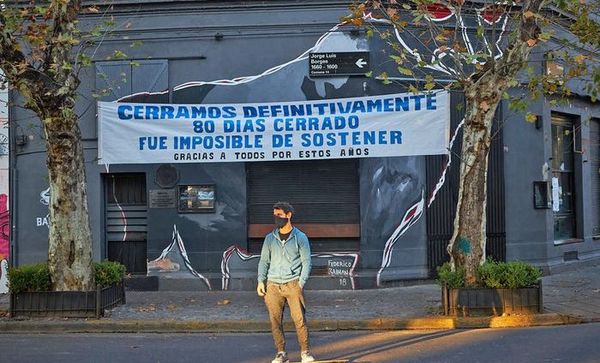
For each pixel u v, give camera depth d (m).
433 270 14.70
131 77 14.77
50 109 11.21
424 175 14.70
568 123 17.69
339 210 14.48
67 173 11.47
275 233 8.29
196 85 14.72
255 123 14.12
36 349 9.57
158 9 14.66
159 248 14.68
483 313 11.24
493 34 11.23
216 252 14.62
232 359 8.80
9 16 10.96
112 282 12.40
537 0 11.01
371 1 13.35
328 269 14.38
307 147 14.02
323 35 14.44
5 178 14.86
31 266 11.89
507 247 15.32
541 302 11.34
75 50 14.53
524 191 15.60
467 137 11.49
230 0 14.54
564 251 16.69
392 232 14.45
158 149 14.19
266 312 11.99
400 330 10.94
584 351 8.78
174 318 11.45
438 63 11.23
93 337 10.62
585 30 11.87
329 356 8.85
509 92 15.28
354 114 13.90
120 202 15.07
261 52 14.61
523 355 8.62
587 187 18.00
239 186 14.62
